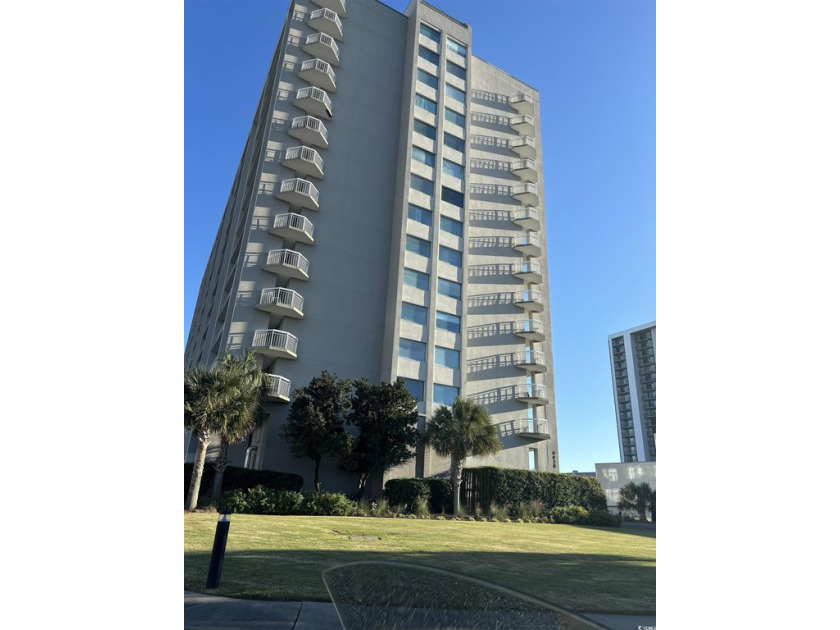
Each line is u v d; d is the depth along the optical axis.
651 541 15.24
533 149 35.66
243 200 29.08
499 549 10.12
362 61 30.08
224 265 30.73
